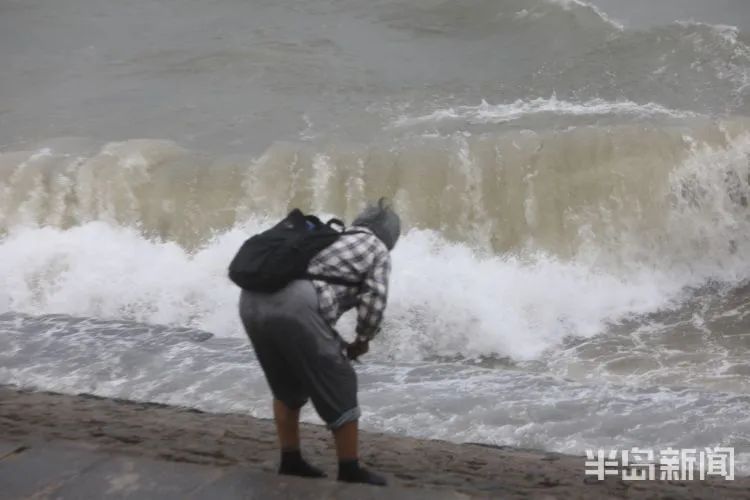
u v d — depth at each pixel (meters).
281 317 8.96
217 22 39.62
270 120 29.70
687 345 18.73
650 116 26.70
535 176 22.45
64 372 17.08
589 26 34.28
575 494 10.64
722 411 15.02
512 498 9.77
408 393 16.03
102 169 24.45
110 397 15.87
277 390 9.77
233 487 8.83
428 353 19.14
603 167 22.39
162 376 16.78
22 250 22.86
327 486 8.85
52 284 21.97
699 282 21.44
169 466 9.26
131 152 25.00
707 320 19.89
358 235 9.16
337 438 9.42
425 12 37.84
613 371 17.72
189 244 23.03
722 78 29.69
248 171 23.86
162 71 35.19
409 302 19.89
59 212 24.14
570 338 19.59
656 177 22.20
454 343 19.28
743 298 20.72
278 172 23.64
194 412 14.77
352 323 19.00
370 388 16.34
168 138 28.64
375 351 19.14
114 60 36.72
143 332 19.20
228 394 15.88
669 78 30.12
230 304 21.02
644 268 21.67
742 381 16.84
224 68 34.78
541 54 33.31
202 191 23.81
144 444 11.62
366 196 23.05
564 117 27.52
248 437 12.71
